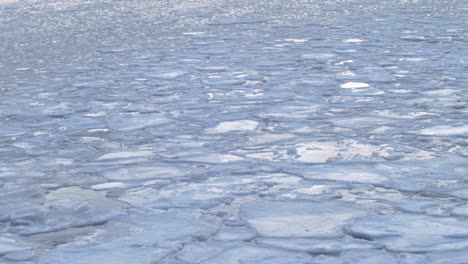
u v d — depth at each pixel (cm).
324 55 1060
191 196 491
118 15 1730
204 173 536
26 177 545
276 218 450
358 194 489
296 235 424
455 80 854
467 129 639
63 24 1582
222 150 599
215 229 435
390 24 1380
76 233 435
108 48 1220
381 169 538
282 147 603
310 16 1573
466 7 1642
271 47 1164
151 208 471
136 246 412
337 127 662
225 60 1055
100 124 702
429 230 425
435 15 1505
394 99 768
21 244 421
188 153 594
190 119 711
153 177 534
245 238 421
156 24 1530
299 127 666
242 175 535
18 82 941
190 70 984
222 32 1370
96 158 589
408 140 613
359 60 1009
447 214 450
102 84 911
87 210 469
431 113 702
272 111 730
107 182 528
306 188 503
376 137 624
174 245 411
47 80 949
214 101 788
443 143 600
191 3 1989
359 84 850
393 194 487
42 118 736
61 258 399
